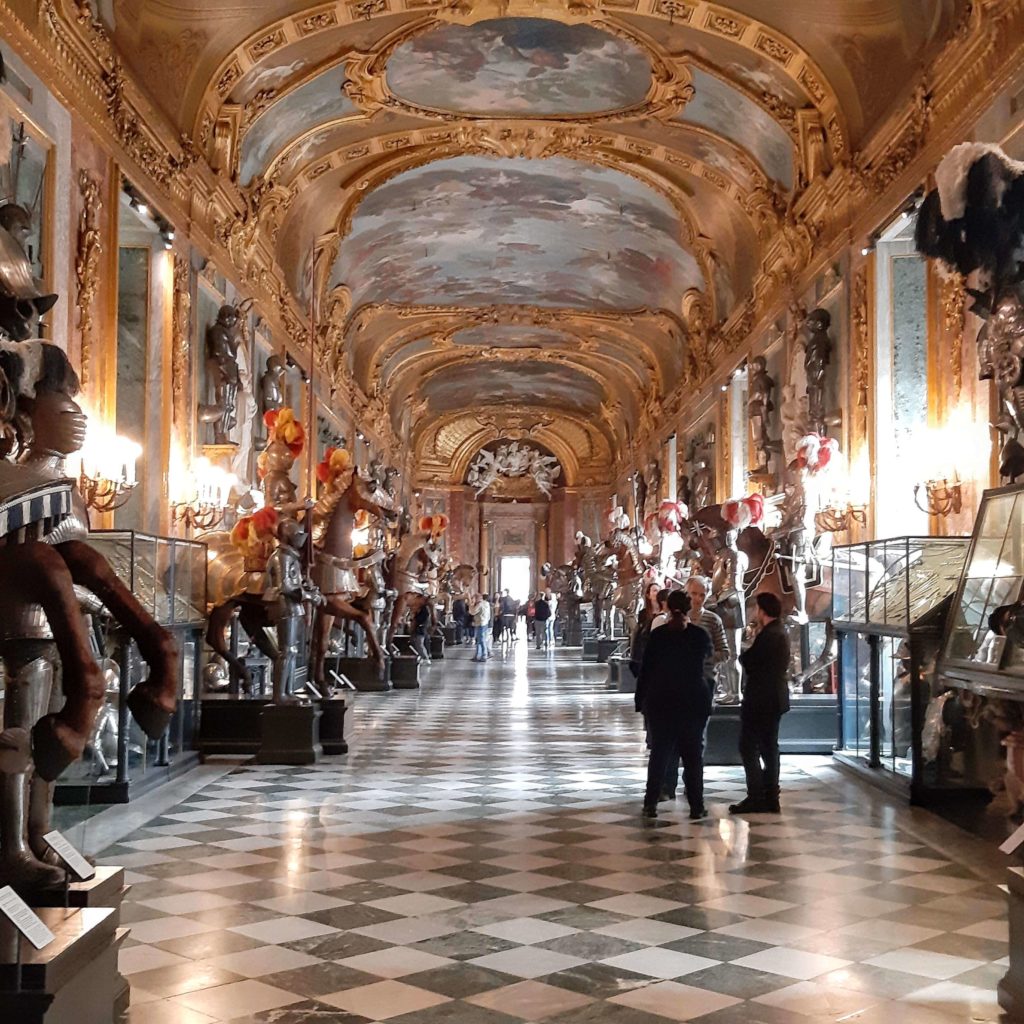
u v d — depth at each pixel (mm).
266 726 11961
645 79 17406
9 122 9469
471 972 5129
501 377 43031
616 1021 4523
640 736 14516
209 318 16156
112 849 7715
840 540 15531
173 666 3734
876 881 6859
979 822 8789
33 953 3459
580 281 29609
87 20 10906
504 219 25219
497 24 16062
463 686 22953
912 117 12859
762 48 15227
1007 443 9672
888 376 14219
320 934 5715
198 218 15219
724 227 22266
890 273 14320
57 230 10555
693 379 27969
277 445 15359
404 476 44969
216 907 6223
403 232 25766
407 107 18406
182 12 13789
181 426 14375
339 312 26469
